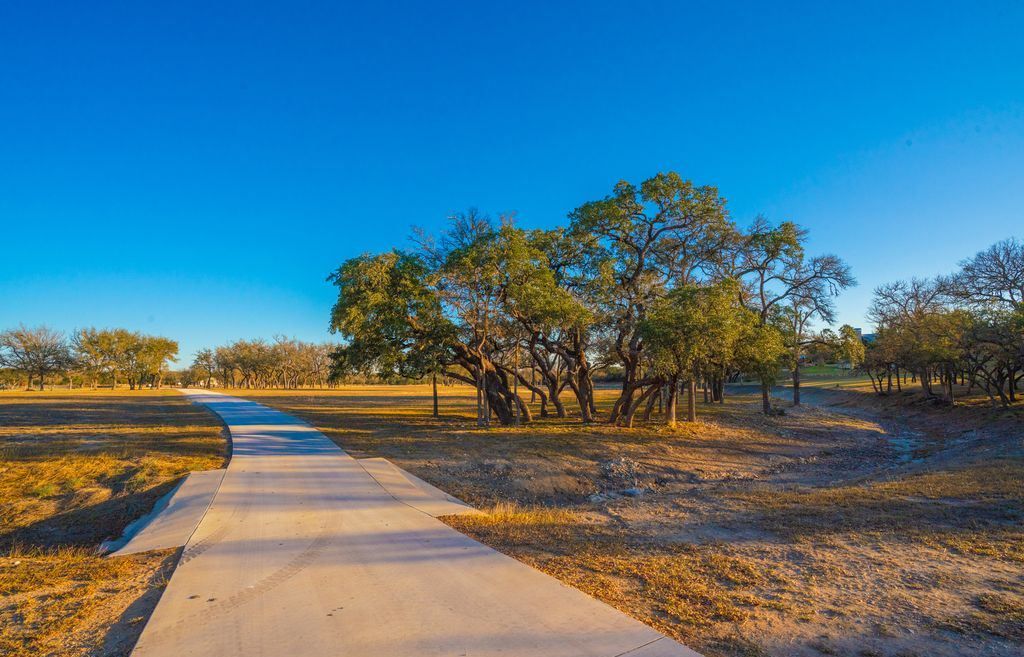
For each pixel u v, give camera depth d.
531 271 23.02
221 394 72.81
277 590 5.50
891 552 6.56
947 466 13.98
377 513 9.29
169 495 11.31
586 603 4.97
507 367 30.55
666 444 21.83
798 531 7.72
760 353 22.62
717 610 4.82
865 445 25.23
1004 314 28.78
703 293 21.97
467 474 15.83
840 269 33.22
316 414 34.28
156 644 4.26
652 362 24.00
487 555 6.62
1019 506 8.52
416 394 80.88
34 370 89.94
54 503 11.76
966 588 5.30
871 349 43.59
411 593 5.32
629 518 9.39
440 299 23.88
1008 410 29.84
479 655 3.96
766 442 24.56
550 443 20.84
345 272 21.36
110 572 6.34
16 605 5.32
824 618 4.64
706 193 25.25
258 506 9.80
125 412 35.12
